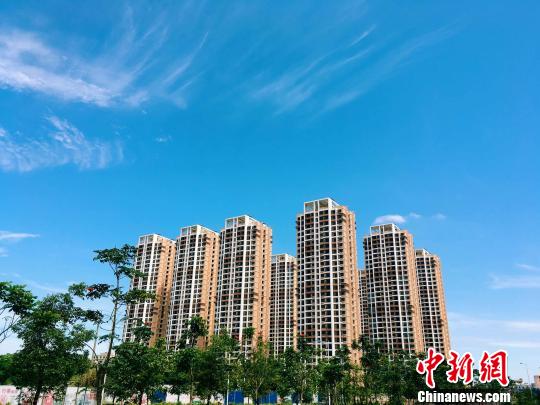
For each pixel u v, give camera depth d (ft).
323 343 630.74
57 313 184.75
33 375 181.68
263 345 427.74
